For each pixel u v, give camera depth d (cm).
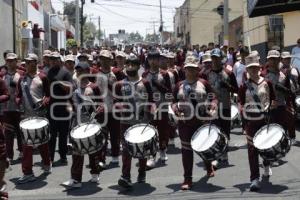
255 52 864
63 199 831
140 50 3162
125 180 855
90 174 988
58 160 1116
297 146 1167
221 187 866
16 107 1070
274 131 827
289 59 1097
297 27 2256
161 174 974
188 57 872
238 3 5856
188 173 862
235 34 4238
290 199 781
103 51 1027
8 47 2230
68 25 5834
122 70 1085
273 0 1417
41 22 3444
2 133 742
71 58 1183
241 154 1125
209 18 6319
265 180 900
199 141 828
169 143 1233
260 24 3095
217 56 995
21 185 927
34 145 914
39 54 2708
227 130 1018
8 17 2245
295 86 1138
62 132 1061
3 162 743
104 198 828
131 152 829
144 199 814
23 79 995
